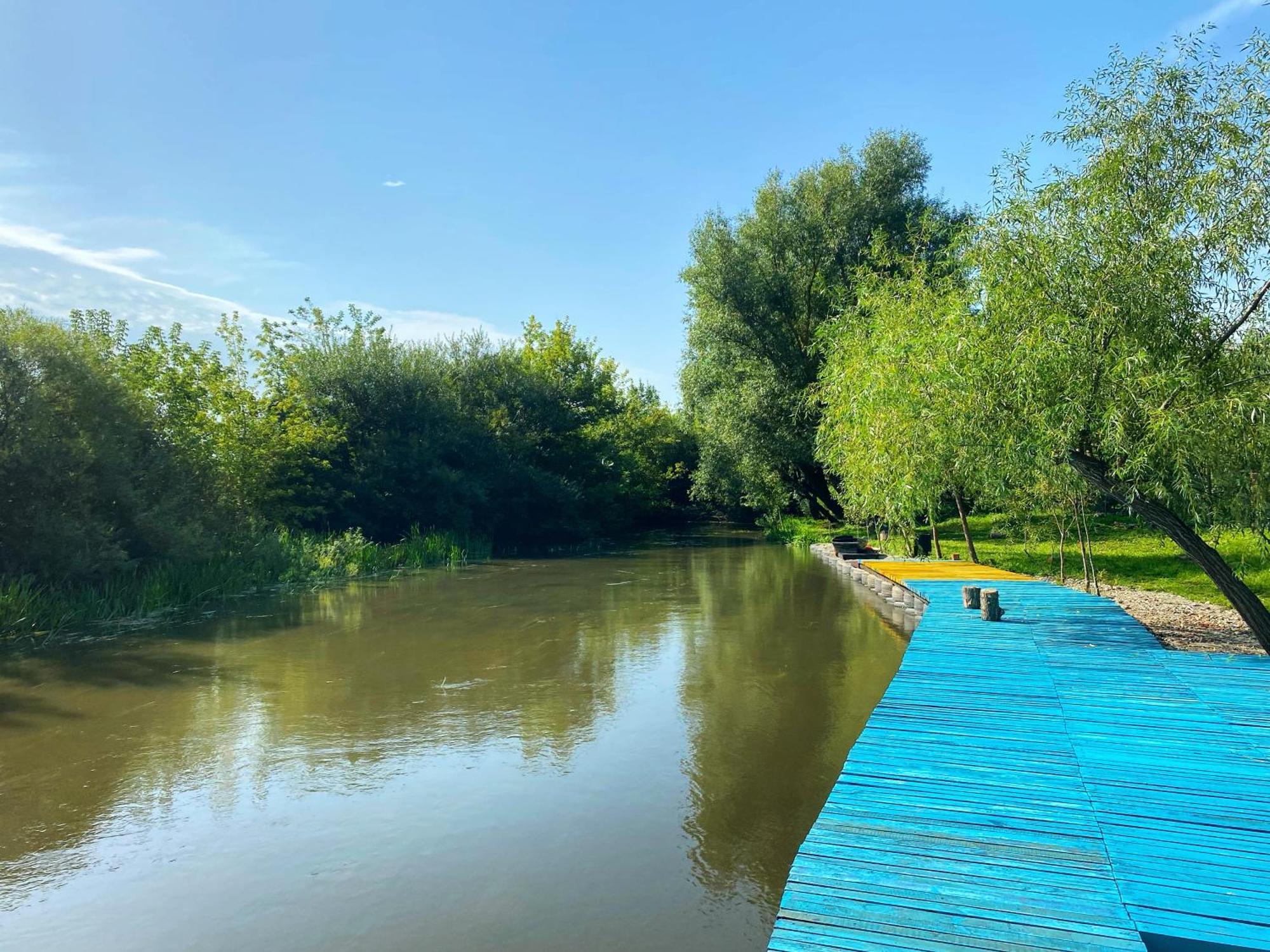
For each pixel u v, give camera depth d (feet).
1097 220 30.68
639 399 173.99
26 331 49.78
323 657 39.58
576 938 15.80
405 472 93.81
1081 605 41.19
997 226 33.68
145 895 17.69
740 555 93.25
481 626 47.42
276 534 71.26
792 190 98.73
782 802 22.03
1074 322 30.81
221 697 32.55
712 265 97.35
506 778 23.95
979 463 35.99
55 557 48.11
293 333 95.96
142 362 67.36
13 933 16.28
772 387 97.91
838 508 119.85
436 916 16.67
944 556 76.13
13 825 21.16
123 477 53.72
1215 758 18.65
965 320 35.65
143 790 23.38
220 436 72.74
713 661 38.19
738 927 16.17
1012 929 11.67
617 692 32.89
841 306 85.51
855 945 11.30
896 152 96.73
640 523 159.84
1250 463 29.45
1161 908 12.16
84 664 38.17
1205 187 29.04
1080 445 32.50
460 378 115.85
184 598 55.72
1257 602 29.89
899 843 14.46
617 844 19.75
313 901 17.35
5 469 46.68
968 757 18.93
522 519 111.45
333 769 24.88
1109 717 21.95
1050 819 15.39
